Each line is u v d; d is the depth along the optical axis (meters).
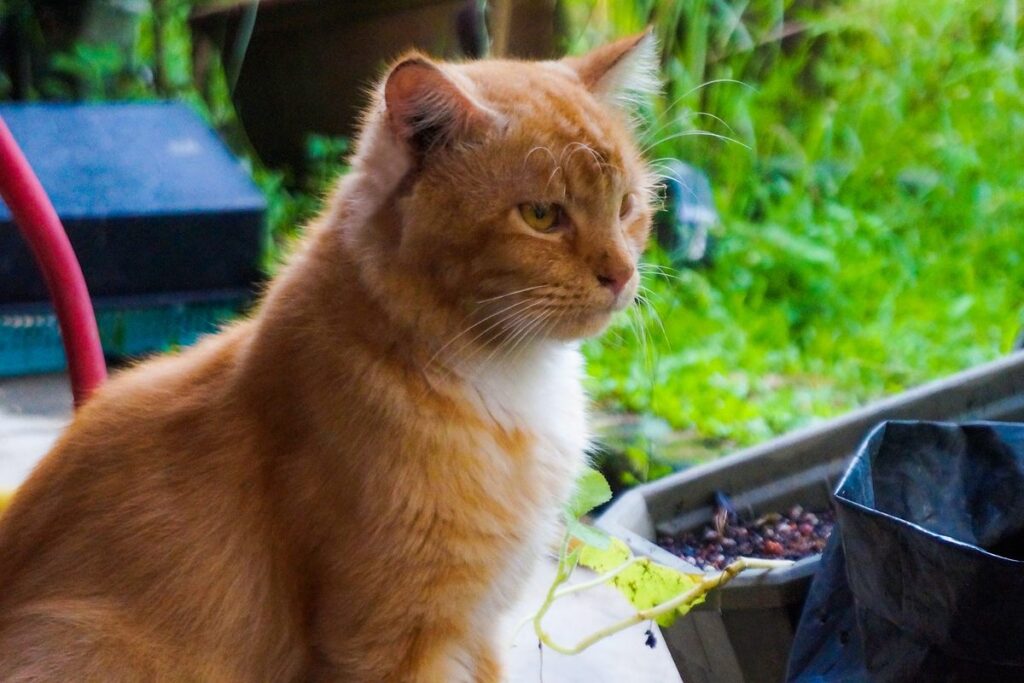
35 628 0.94
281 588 0.95
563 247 0.95
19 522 0.97
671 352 1.64
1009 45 2.08
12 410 1.53
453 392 0.95
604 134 0.96
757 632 0.98
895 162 2.03
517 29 1.50
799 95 2.08
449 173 0.93
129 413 0.98
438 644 0.96
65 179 1.64
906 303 1.80
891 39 2.10
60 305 1.03
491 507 0.96
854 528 0.90
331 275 0.95
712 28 2.00
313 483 0.94
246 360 0.96
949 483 0.97
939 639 0.87
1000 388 1.13
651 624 1.07
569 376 1.02
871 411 1.11
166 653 0.94
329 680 0.95
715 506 1.09
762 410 1.51
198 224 1.60
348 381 0.93
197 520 0.95
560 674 1.13
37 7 2.08
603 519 1.05
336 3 1.68
